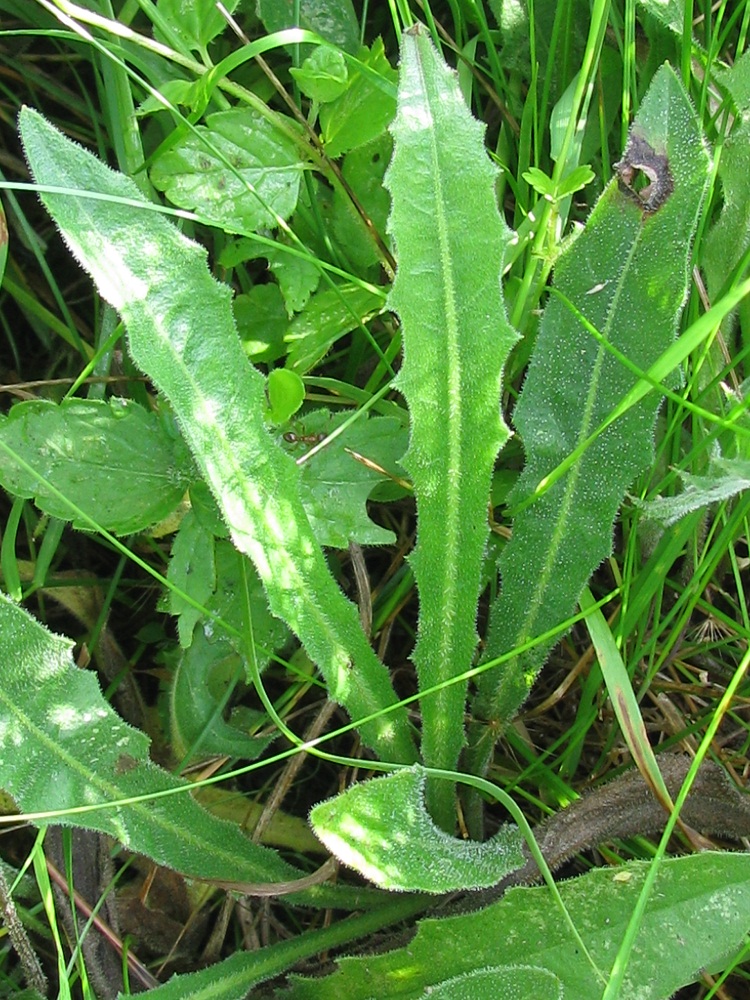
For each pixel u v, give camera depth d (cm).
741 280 27
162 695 28
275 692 29
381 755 25
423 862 22
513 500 25
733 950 23
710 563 26
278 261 26
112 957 26
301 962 25
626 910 21
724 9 29
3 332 32
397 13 29
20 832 28
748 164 26
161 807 24
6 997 26
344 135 26
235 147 26
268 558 23
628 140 23
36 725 23
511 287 27
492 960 22
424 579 24
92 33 28
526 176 25
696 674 29
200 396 22
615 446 24
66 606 29
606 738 29
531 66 28
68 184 22
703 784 25
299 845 28
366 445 26
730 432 26
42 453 24
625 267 24
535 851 21
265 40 24
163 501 25
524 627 25
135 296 22
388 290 27
